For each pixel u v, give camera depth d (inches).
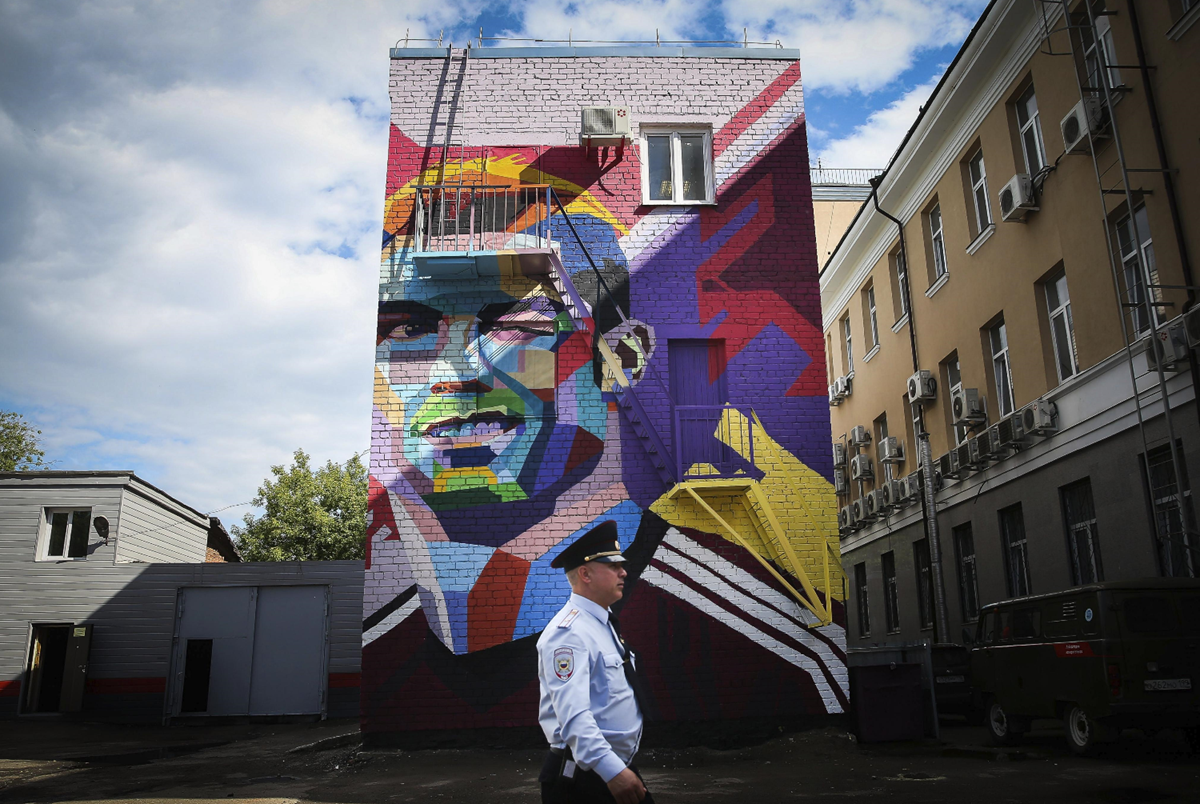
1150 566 494.3
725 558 472.4
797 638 463.5
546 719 126.0
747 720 452.4
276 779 388.5
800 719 454.0
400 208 519.8
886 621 896.9
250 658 732.0
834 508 483.5
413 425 489.7
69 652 749.3
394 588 466.6
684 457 492.1
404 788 353.7
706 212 522.9
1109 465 532.1
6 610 766.5
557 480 482.6
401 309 505.7
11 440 1497.3
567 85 538.9
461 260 490.6
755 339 506.6
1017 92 639.8
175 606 747.4
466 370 498.9
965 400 687.7
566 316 506.6
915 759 394.0
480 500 479.2
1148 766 349.1
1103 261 535.8
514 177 525.0
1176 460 447.2
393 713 449.7
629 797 113.1
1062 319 599.2
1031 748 420.8
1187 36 469.4
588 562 133.0
